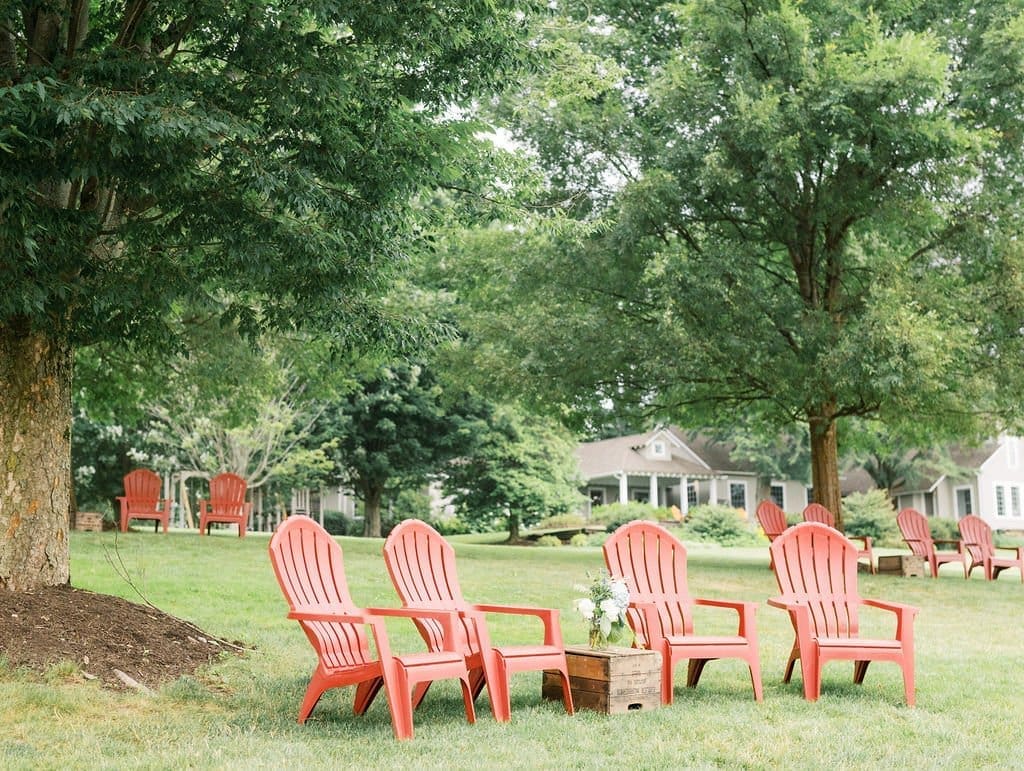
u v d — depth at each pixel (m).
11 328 7.39
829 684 7.23
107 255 7.43
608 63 13.20
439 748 5.07
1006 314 14.74
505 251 17.31
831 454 16.64
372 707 6.17
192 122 5.73
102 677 6.15
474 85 7.52
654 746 5.21
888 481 38.56
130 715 5.57
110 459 29.08
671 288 15.01
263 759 4.74
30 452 7.38
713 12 14.71
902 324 13.26
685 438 42.94
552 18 13.20
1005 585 15.22
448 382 18.72
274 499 31.94
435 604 6.36
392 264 7.95
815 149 14.36
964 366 14.76
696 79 15.25
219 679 6.56
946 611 12.04
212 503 17.70
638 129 16.20
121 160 6.22
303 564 5.96
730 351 14.93
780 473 41.97
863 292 15.40
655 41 18.19
